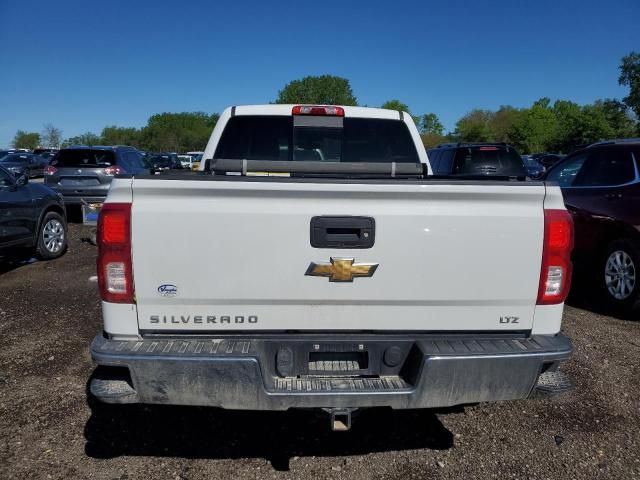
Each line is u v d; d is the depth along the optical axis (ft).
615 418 12.25
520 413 12.49
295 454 10.80
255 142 15.35
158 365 8.45
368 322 9.21
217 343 8.93
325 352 9.22
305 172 11.43
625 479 10.09
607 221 19.49
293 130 15.28
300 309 9.10
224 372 8.49
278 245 8.86
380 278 9.02
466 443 11.24
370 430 11.73
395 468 10.35
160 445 11.05
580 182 21.84
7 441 11.07
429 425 11.96
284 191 8.77
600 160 21.16
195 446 11.05
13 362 14.84
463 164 37.04
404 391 8.71
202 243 8.80
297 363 9.18
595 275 20.66
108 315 8.96
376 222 8.90
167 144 317.42
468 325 9.33
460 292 9.15
